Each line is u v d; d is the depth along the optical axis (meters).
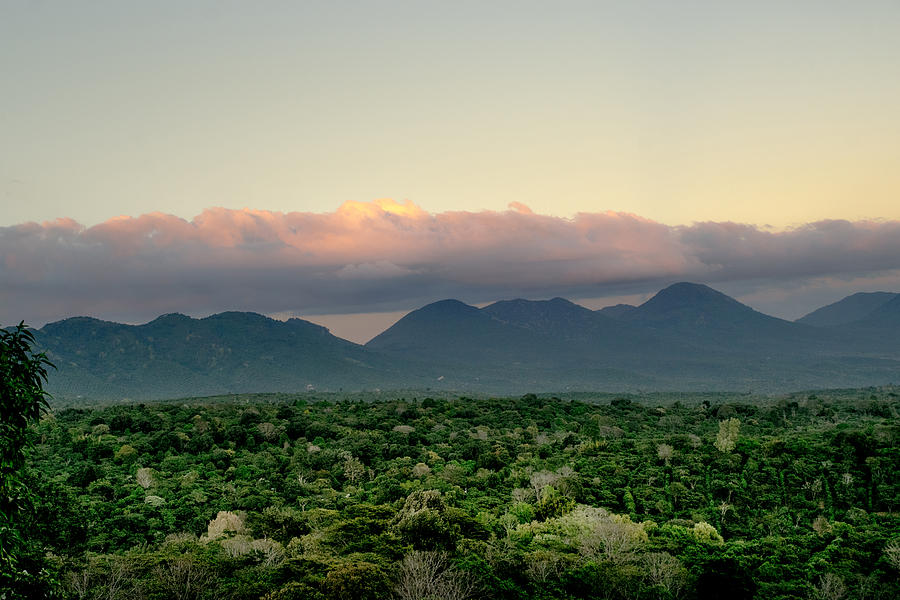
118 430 147.12
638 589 58.28
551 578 59.94
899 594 61.28
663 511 90.06
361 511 71.19
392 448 129.62
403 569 54.69
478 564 58.34
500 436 151.62
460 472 106.75
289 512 80.06
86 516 75.38
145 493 95.56
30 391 21.08
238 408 198.25
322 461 117.94
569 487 93.94
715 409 197.38
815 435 127.94
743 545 73.75
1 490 20.83
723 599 59.00
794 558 69.06
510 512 83.62
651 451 119.81
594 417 181.38
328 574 51.59
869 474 101.38
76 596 46.47
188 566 53.53
